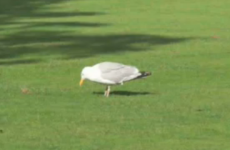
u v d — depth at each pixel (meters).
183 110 18.56
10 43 32.12
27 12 43.94
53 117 17.56
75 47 30.88
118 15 41.97
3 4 47.78
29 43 32.03
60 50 30.06
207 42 31.73
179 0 47.91
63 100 19.66
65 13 43.28
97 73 19.73
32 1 49.00
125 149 15.02
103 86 21.89
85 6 46.25
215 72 24.50
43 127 16.66
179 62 26.48
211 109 18.77
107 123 17.03
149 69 25.02
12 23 39.22
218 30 35.72
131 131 16.38
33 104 19.06
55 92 20.91
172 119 17.55
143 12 43.06
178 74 24.09
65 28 36.91
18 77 23.55
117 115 17.84
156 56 28.03
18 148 15.01
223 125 17.03
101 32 35.44
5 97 20.00
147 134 16.17
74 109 18.47
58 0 49.47
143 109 18.59
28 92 20.81
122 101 19.55
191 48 30.03
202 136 16.12
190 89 21.62
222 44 31.06
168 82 22.80
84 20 40.03
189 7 44.91
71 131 16.30
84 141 15.55
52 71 24.70
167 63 26.28
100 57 28.03
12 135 15.96
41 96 20.25
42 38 33.59
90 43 31.98
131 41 32.47
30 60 27.47
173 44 31.33
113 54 28.89
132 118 17.58
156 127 16.75
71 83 22.50
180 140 15.75
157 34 34.56
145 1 47.81
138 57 27.91
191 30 35.78
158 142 15.57
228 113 18.30
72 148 15.02
